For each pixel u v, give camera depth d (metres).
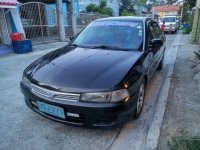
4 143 2.73
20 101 3.94
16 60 7.55
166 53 8.30
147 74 3.44
